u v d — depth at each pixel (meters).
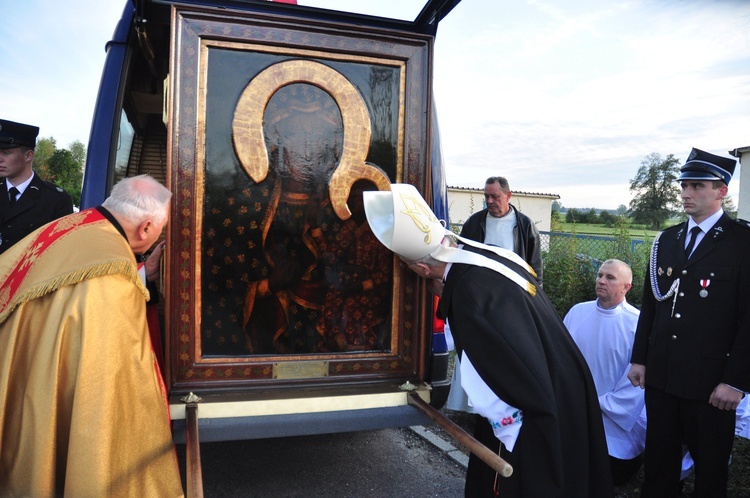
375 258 2.53
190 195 2.26
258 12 2.50
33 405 1.75
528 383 1.98
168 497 1.90
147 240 2.14
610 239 7.16
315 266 2.45
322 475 3.30
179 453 3.28
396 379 2.55
